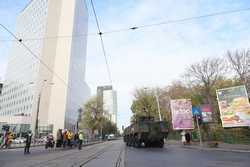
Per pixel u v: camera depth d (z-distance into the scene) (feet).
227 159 51.26
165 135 100.37
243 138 108.06
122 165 42.01
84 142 183.62
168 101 220.23
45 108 299.99
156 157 56.90
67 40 306.96
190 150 81.61
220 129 126.41
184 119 121.70
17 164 43.98
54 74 304.71
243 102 96.32
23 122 298.35
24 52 364.99
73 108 319.06
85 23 374.02
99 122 274.16
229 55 167.12
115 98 384.47
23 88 346.54
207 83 177.58
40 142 176.96
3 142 104.58
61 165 41.98
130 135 120.57
